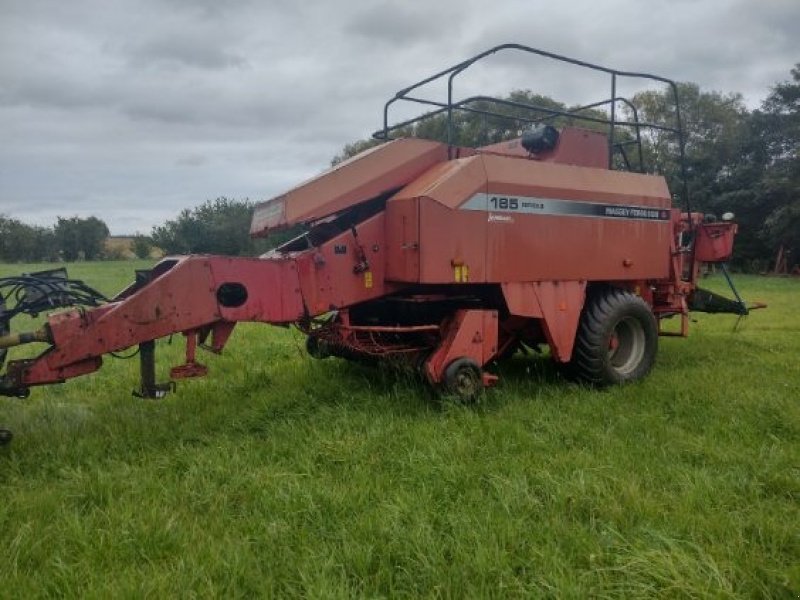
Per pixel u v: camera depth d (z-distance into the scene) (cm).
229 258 487
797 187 3612
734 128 4125
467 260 541
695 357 791
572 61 634
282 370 706
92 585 269
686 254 810
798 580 271
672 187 4062
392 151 564
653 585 271
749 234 4075
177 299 468
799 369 696
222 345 500
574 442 460
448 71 613
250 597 271
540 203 584
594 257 627
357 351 616
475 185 545
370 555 293
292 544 310
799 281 2956
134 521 326
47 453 438
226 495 366
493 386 607
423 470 392
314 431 471
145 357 476
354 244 543
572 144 657
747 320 1230
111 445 457
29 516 335
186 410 549
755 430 477
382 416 509
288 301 512
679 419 512
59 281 499
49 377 441
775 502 356
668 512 341
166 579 271
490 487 376
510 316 617
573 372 640
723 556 293
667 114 4078
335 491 362
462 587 272
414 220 522
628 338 680
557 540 307
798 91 3912
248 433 493
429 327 564
